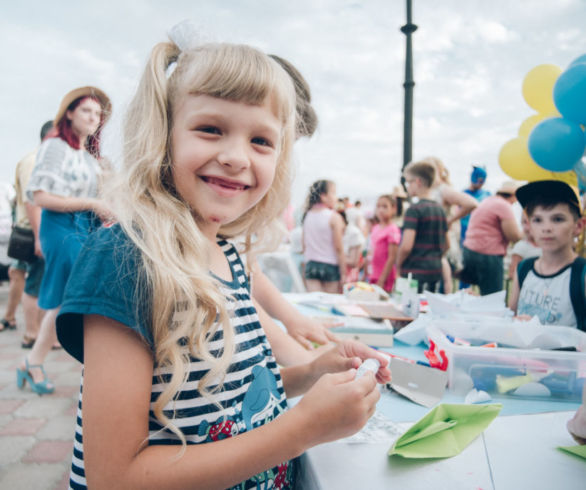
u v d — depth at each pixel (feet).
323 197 11.02
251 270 2.82
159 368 1.67
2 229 13.34
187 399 1.71
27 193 6.07
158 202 1.82
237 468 1.52
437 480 1.82
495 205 9.19
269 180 1.95
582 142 3.91
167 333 1.61
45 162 5.84
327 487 1.75
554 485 1.80
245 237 2.74
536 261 4.66
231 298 1.99
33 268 8.79
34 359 6.82
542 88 5.00
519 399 2.74
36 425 5.94
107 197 1.93
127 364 1.51
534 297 4.38
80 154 6.23
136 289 1.55
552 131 3.95
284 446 1.57
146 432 1.54
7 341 9.49
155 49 1.98
